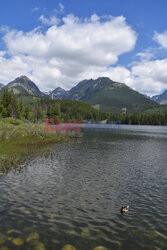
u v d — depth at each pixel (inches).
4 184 741.3
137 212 546.6
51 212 527.8
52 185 749.3
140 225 476.1
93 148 1797.5
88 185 763.4
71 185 757.3
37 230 438.6
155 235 434.6
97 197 645.3
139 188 745.0
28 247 378.0
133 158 1352.1
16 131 2443.4
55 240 403.9
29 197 625.3
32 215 506.9
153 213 542.9
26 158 1234.0
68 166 1067.3
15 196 629.3
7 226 450.6
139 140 2662.4
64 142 2192.4
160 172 985.5
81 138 2763.3
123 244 398.0
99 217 509.0
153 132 4601.4
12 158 1177.4
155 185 783.1
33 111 6451.8
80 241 402.9
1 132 2215.8
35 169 979.9
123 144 2174.0
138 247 389.7
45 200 605.9
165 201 628.4
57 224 466.9
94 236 422.9
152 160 1290.6
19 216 499.5
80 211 539.5
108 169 1028.5
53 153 1456.7
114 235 430.0
